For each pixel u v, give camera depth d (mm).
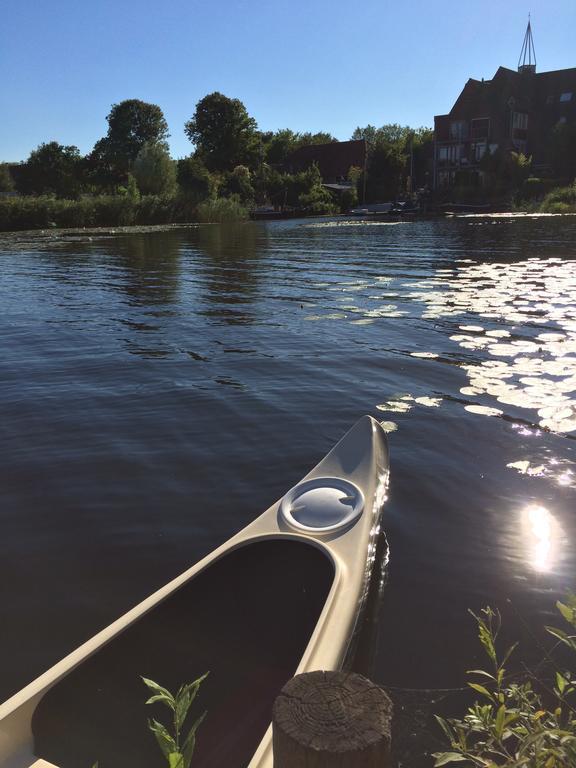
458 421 3650
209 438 3539
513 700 1661
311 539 1922
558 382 4207
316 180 46125
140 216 33469
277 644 1706
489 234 19234
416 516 2652
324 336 5848
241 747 1464
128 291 8992
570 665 1811
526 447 3277
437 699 1707
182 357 5266
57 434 3650
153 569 2373
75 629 2070
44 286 9656
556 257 12031
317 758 905
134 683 1489
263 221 36500
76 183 48969
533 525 2566
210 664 1633
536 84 44375
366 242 17453
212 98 49094
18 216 28812
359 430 2625
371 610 2057
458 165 45344
